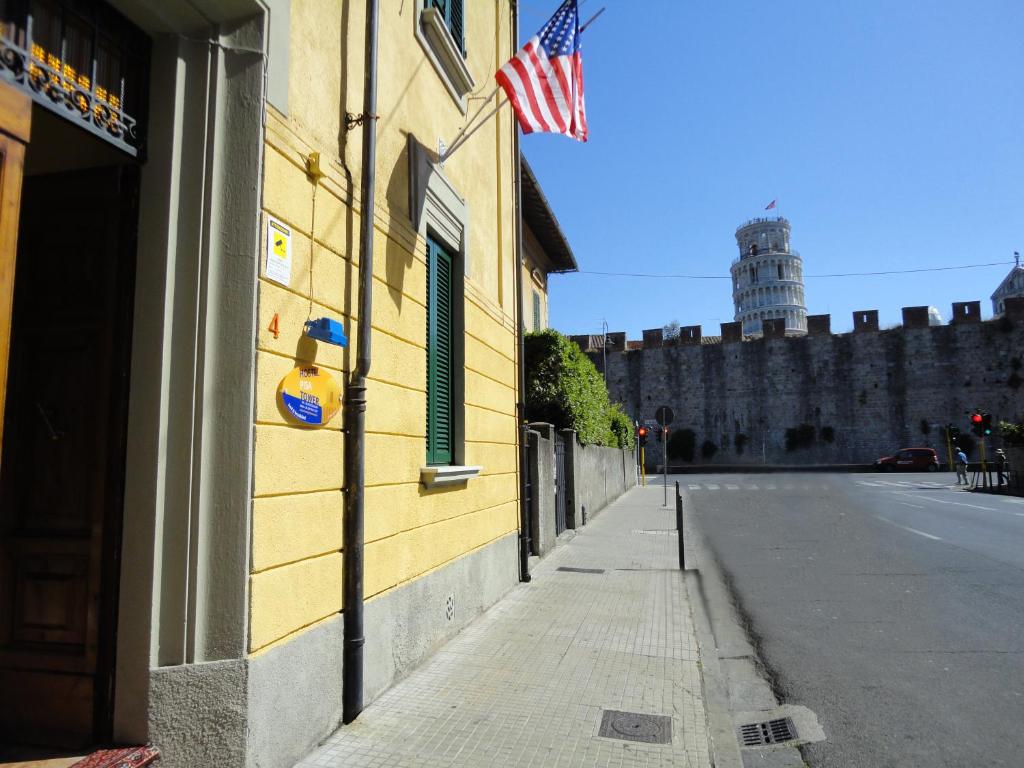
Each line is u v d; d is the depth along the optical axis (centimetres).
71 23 294
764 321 5378
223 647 315
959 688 507
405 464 509
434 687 473
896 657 586
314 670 373
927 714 460
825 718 458
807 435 5153
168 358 320
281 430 351
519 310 895
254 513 327
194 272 327
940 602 775
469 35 731
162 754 304
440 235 624
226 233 335
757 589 871
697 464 5388
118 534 316
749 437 5294
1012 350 4778
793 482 3219
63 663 316
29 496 331
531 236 1795
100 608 313
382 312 480
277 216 356
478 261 741
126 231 329
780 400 5259
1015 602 770
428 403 595
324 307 400
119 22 320
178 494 316
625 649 572
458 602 618
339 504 407
